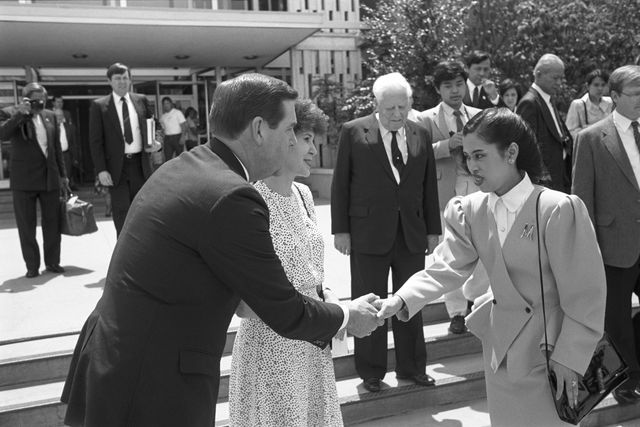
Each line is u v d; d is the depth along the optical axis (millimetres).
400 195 3668
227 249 1696
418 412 3834
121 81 5566
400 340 3918
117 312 1714
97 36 10359
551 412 2213
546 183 3949
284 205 2445
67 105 13781
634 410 3842
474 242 2318
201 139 13883
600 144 3607
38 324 4363
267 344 2371
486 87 6102
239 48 11781
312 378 2490
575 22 10836
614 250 3598
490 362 2344
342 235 3771
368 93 11336
